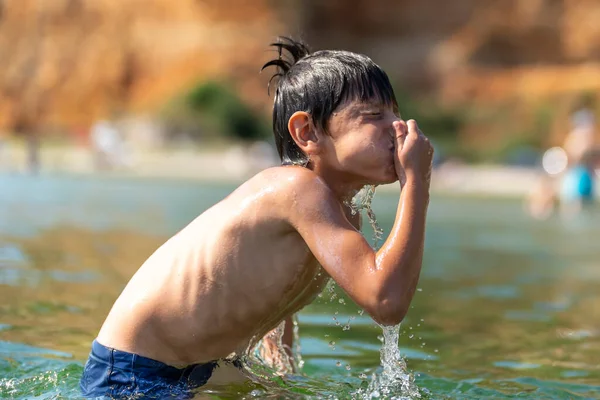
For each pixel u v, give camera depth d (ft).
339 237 15.56
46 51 201.57
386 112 16.35
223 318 16.37
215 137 164.66
